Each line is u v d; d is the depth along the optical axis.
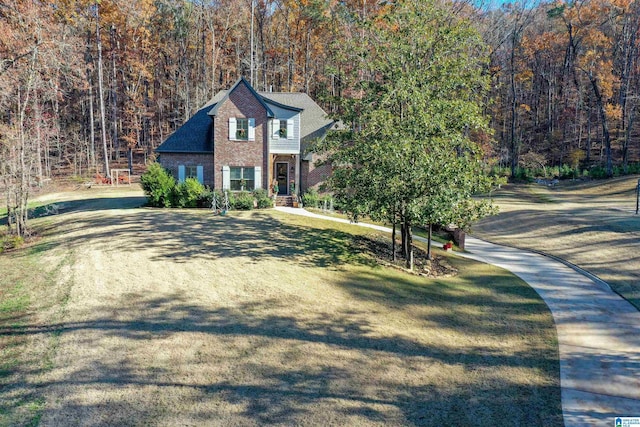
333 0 54.75
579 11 59.12
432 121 17.59
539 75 73.44
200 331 11.20
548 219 31.11
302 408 8.57
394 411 8.70
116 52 57.34
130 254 16.67
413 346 11.65
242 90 30.16
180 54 63.44
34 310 11.85
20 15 21.50
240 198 27.36
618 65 63.97
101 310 11.91
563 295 16.89
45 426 7.57
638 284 17.81
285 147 31.22
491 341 12.48
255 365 9.94
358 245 21.41
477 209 19.08
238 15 61.88
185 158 31.75
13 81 21.64
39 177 25.28
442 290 16.97
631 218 28.12
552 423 8.55
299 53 63.06
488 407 9.05
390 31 20.95
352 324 12.56
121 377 9.12
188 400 8.58
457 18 42.00
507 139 67.00
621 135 65.12
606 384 10.15
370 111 18.70
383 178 17.61
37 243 19.17
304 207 30.48
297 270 16.47
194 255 16.97
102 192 39.91
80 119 60.03
